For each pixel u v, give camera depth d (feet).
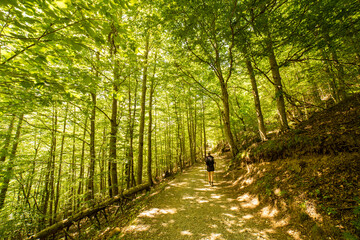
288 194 12.92
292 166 15.23
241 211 14.93
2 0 5.90
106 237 13.75
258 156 21.36
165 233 12.43
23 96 11.80
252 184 18.88
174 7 19.60
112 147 25.39
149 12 23.89
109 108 36.19
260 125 27.25
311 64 23.20
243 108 36.29
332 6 13.34
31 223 19.76
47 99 12.21
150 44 33.99
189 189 23.27
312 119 20.72
